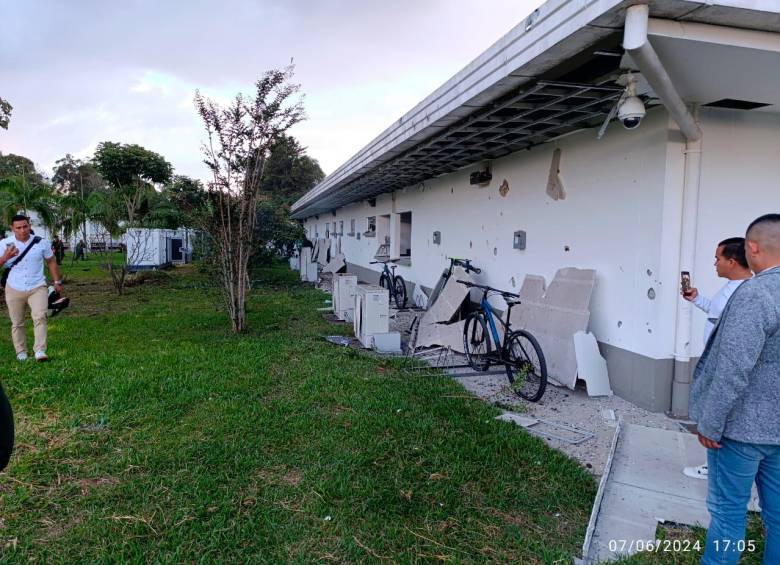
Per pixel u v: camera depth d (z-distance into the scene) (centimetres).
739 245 286
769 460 187
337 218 1961
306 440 358
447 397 455
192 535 251
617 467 319
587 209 512
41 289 558
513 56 349
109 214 1527
